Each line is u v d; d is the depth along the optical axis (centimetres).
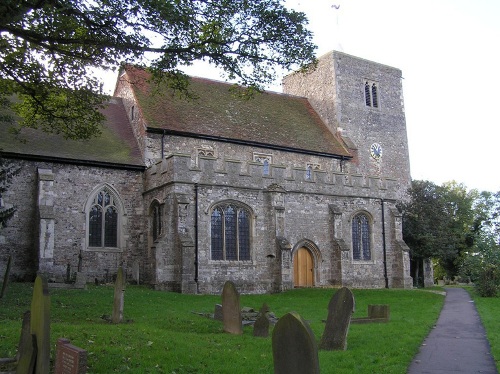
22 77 1688
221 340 1155
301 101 3950
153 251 2470
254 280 2612
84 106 1833
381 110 4012
